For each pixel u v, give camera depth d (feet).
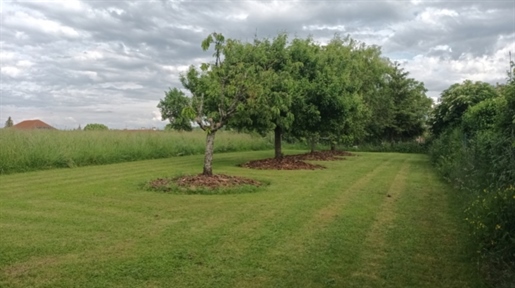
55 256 14.79
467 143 35.70
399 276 13.42
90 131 62.44
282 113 48.32
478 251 14.32
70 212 21.75
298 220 20.54
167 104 43.11
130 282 12.62
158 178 33.73
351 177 38.55
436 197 27.63
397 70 116.88
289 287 12.46
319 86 50.37
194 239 17.07
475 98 53.16
